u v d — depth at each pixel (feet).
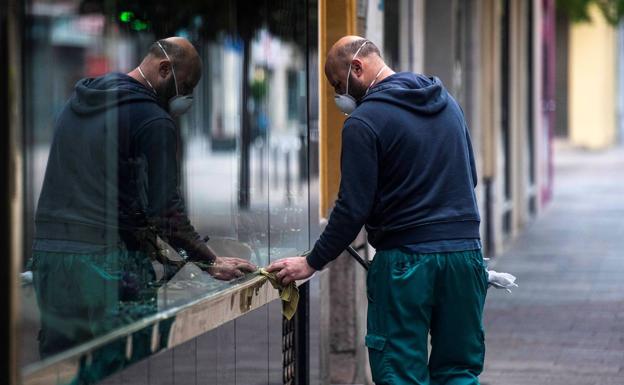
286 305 18.98
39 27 12.23
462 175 17.39
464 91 48.03
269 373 19.90
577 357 30.04
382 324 17.33
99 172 14.05
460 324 17.40
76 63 13.25
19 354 11.44
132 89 15.06
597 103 153.79
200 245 17.03
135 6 15.16
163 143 15.81
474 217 17.46
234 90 20.21
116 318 14.08
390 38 32.63
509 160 59.88
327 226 17.28
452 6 43.29
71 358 12.53
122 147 14.67
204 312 15.69
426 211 17.08
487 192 51.96
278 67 22.52
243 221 19.49
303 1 22.22
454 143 17.37
